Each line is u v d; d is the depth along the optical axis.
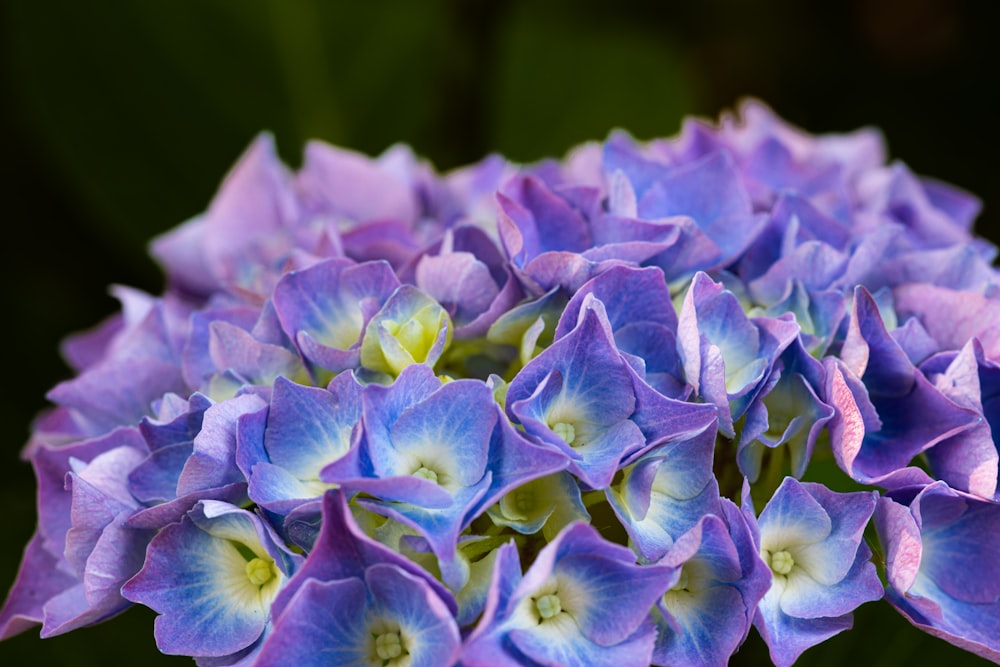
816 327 0.42
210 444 0.39
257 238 0.47
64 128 0.57
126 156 0.58
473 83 0.63
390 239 0.45
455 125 0.63
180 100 0.59
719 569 0.39
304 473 0.39
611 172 0.45
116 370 0.43
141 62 0.58
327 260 0.41
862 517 0.39
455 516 0.38
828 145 0.51
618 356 0.39
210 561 0.40
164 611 0.39
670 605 0.39
